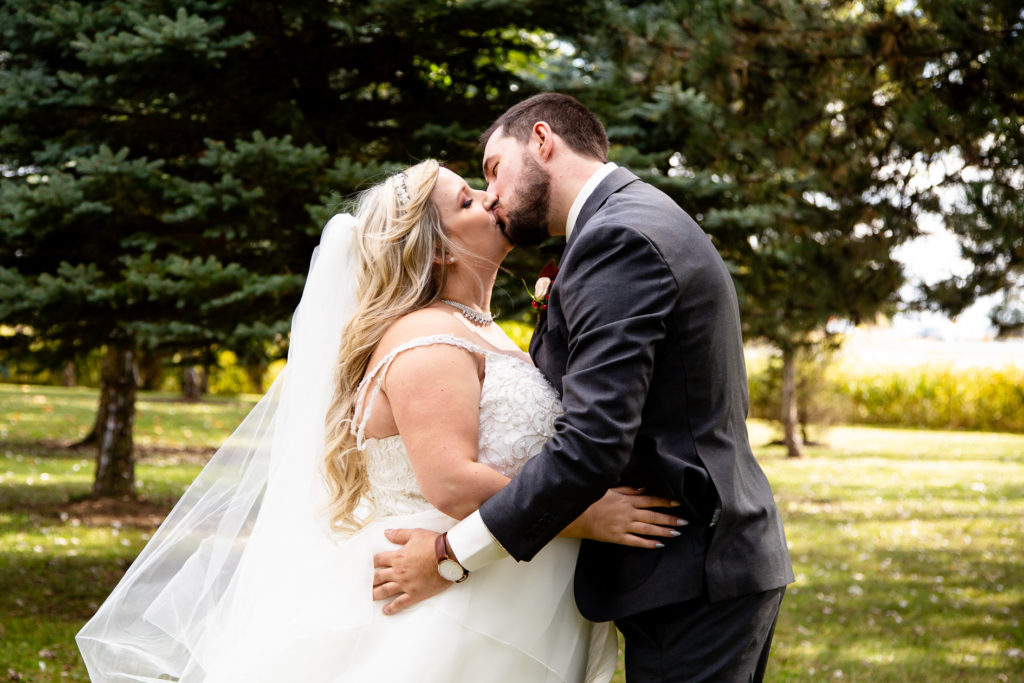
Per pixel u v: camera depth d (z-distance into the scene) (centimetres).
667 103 561
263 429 238
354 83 584
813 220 589
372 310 210
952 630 566
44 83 530
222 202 488
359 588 201
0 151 557
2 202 486
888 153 549
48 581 577
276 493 217
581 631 212
